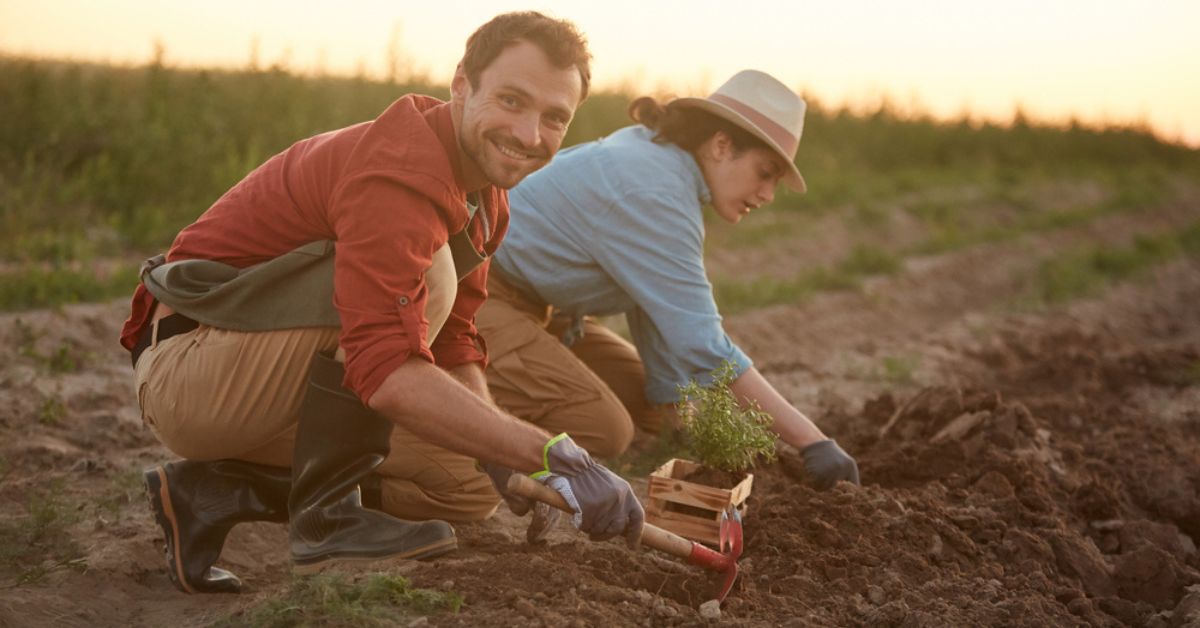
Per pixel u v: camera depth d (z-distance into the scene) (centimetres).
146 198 846
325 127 1070
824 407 577
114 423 442
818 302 917
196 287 285
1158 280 1230
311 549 286
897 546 337
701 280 397
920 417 471
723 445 347
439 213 268
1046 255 1327
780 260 1119
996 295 1124
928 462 424
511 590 279
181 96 1023
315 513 286
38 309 598
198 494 301
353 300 258
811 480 384
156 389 289
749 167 396
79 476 388
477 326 412
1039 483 411
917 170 1900
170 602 302
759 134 386
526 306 422
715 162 398
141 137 889
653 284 393
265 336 280
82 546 325
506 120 259
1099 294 1095
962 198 1673
